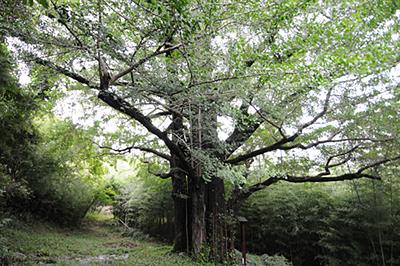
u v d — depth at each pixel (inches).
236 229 455.8
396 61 189.0
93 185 718.5
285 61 218.4
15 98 303.3
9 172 380.2
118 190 778.8
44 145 472.4
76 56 243.9
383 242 391.5
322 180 370.6
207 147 340.5
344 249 422.9
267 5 204.1
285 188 492.7
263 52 229.0
